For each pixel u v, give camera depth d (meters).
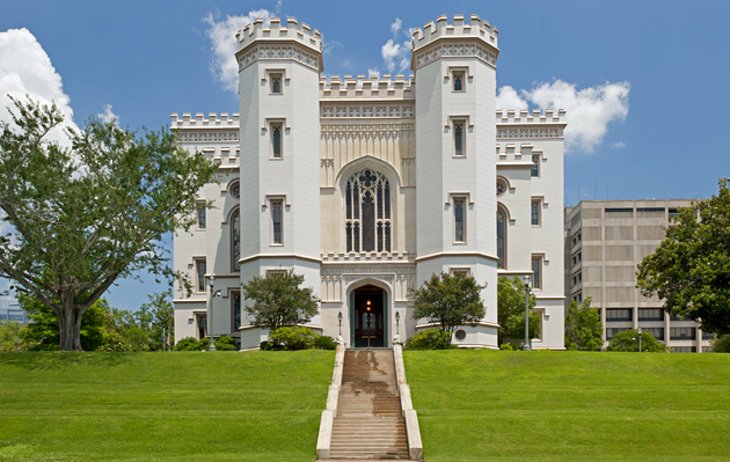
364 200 59.06
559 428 29.27
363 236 58.75
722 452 27.23
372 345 59.00
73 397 34.44
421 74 57.44
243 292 55.19
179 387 36.84
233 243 61.78
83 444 28.03
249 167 56.06
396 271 57.09
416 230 57.12
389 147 58.78
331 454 27.50
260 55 56.03
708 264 48.75
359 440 28.62
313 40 57.28
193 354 42.81
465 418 30.33
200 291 63.38
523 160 62.81
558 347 63.69
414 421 29.20
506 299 57.34
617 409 32.53
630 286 115.19
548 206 66.25
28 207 42.66
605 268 115.88
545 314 64.19
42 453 26.86
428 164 56.38
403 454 27.45
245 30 57.19
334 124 58.91
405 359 41.88
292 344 48.56
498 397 34.28
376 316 59.59
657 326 114.88
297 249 54.69
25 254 42.25
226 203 61.81
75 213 42.31
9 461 25.64
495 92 57.69
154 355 42.59
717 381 37.75
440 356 42.53
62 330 44.41
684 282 50.84
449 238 54.69
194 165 46.50
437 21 56.69
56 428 29.44
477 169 55.50
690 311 49.62
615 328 115.38
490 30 57.44
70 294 44.31
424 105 57.03
